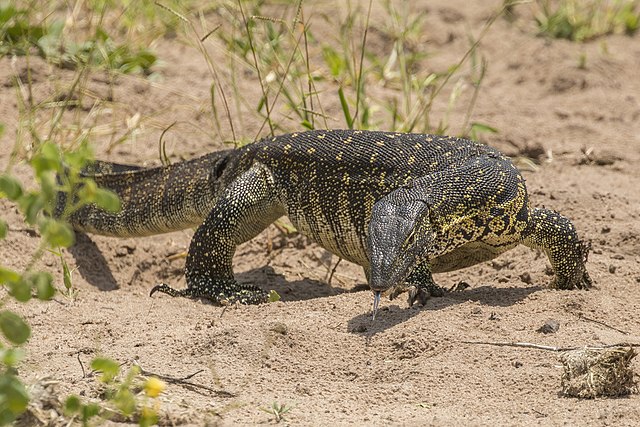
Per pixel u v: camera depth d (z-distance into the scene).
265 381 15.08
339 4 38.12
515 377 14.86
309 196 20.00
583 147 28.36
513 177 18.91
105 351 16.22
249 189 20.39
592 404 14.02
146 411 12.12
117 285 21.94
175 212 22.02
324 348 16.17
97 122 28.48
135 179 22.69
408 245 17.16
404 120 27.88
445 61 36.12
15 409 10.75
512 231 18.64
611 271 20.20
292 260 23.05
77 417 12.91
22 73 29.56
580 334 16.20
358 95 24.78
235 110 29.48
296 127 27.95
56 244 11.72
